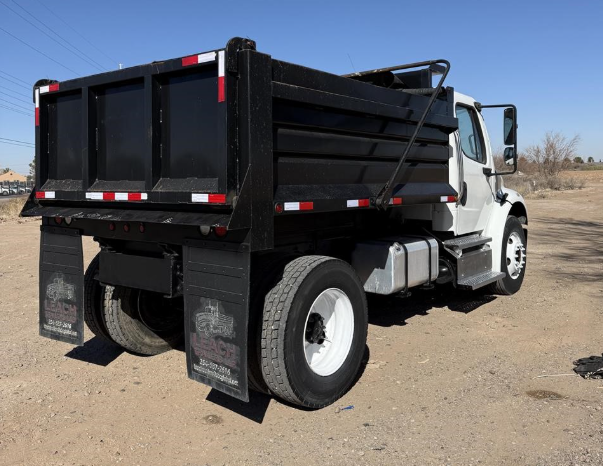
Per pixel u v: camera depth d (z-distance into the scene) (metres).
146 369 4.90
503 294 7.41
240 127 3.43
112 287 4.93
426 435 3.62
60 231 4.59
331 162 4.25
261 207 3.50
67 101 4.52
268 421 3.88
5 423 3.85
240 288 3.45
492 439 3.54
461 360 5.03
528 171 49.16
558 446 3.43
